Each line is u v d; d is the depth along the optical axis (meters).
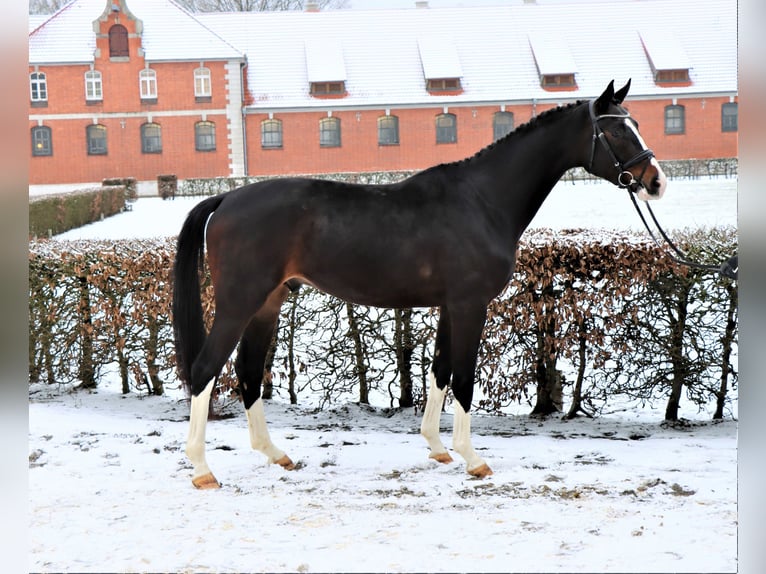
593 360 7.82
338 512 5.00
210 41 47.56
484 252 5.76
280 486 5.59
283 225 5.55
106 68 47.03
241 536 4.60
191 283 5.75
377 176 44.81
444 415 8.15
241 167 47.81
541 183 6.05
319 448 6.62
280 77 48.97
